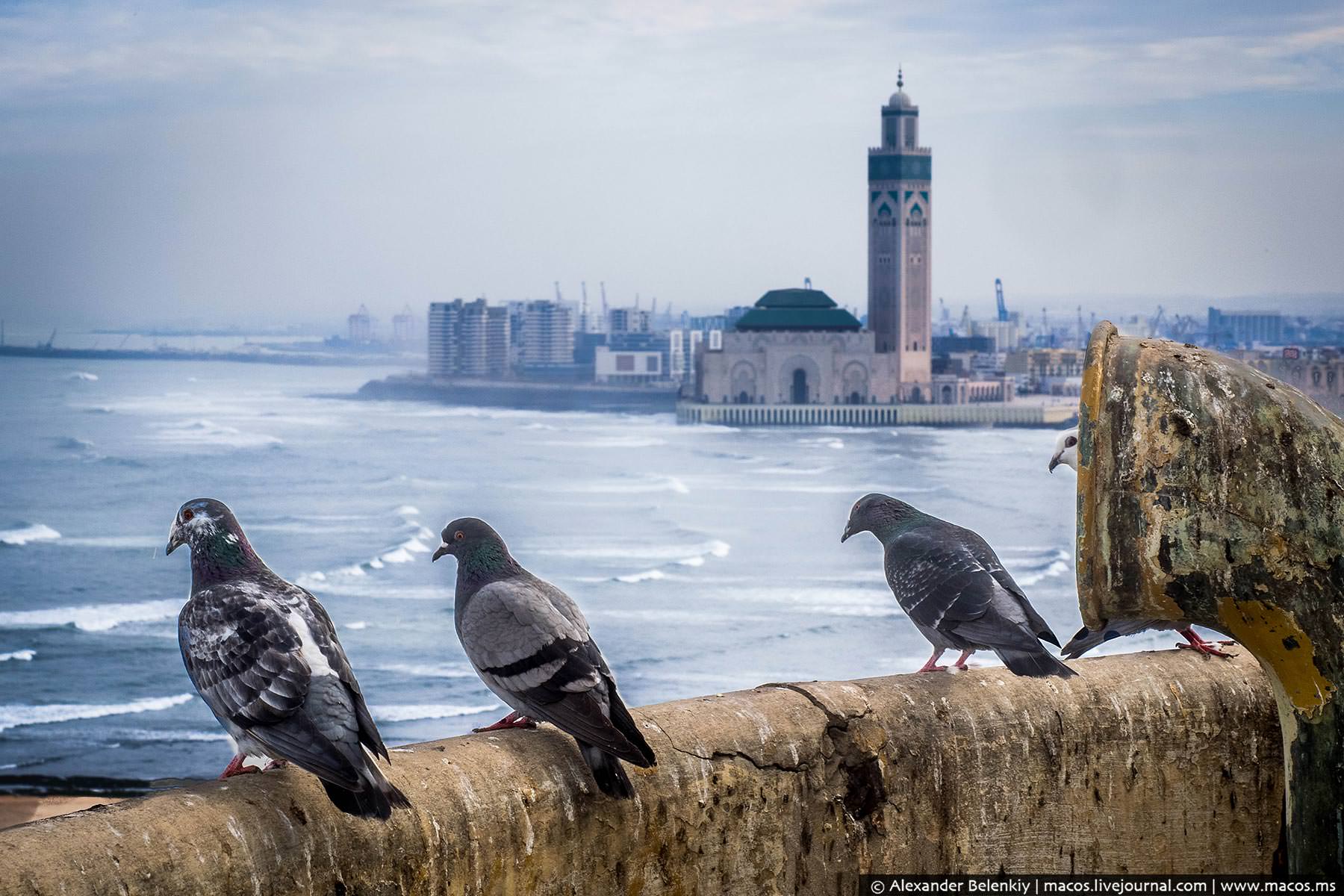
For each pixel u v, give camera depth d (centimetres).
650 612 7194
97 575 8719
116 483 14500
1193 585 480
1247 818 595
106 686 5556
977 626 604
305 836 407
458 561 566
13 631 6662
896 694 554
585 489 14600
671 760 492
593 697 479
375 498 13288
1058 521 12119
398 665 5756
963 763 550
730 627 6775
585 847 470
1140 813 579
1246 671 603
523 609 504
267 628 445
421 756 456
